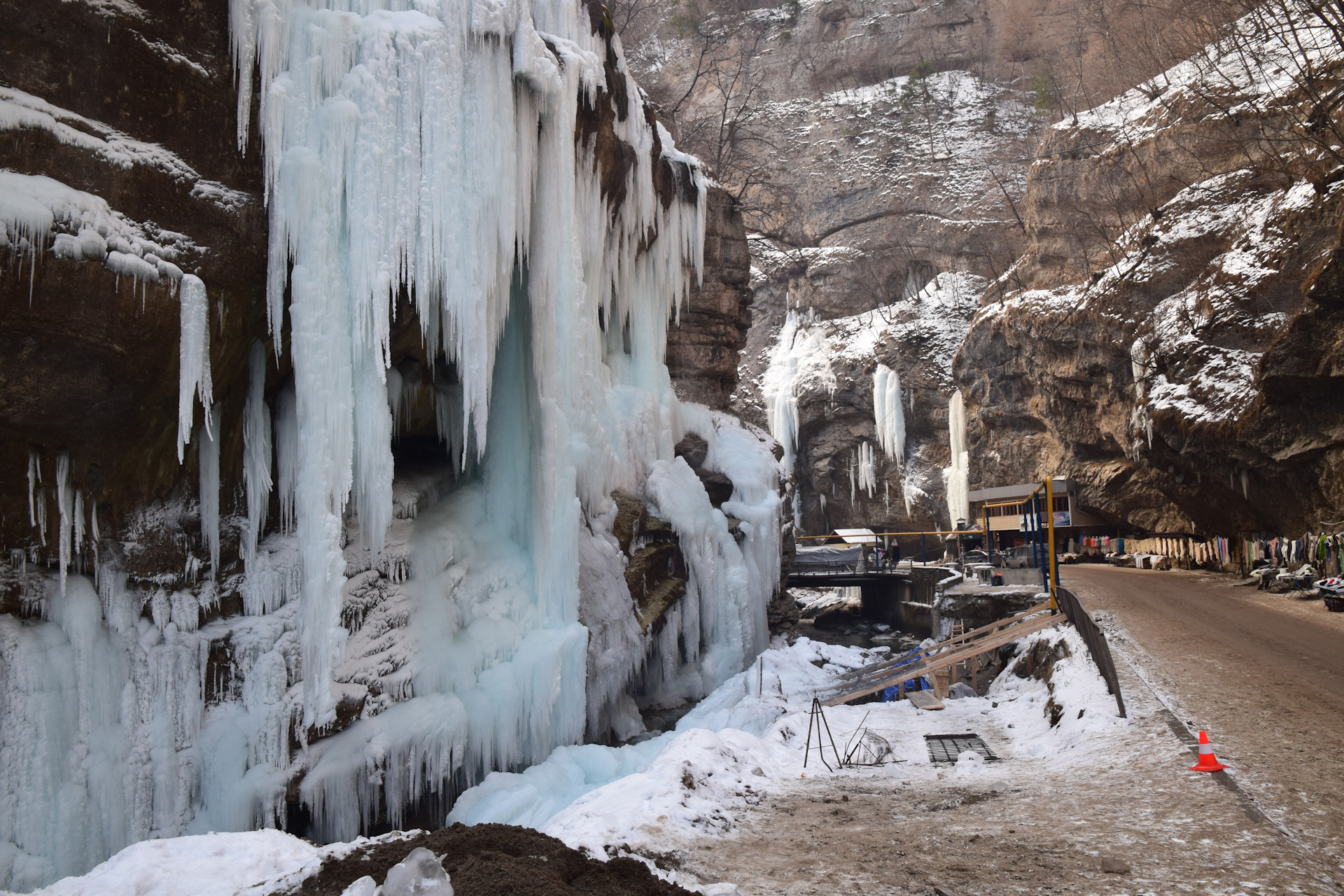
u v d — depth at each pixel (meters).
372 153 11.50
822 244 63.66
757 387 61.47
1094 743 9.77
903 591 39.69
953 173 60.66
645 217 20.78
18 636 9.14
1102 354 38.03
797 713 13.09
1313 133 27.61
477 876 4.94
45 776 9.03
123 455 10.08
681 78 66.62
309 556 11.15
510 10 13.25
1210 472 28.53
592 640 16.55
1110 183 42.75
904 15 66.44
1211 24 39.91
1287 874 5.55
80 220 8.73
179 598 10.70
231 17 10.48
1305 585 22.23
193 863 5.79
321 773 11.08
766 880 5.94
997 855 6.32
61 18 8.91
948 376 52.81
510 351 15.95
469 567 14.55
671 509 20.38
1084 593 23.72
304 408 11.16
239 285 10.76
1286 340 22.78
